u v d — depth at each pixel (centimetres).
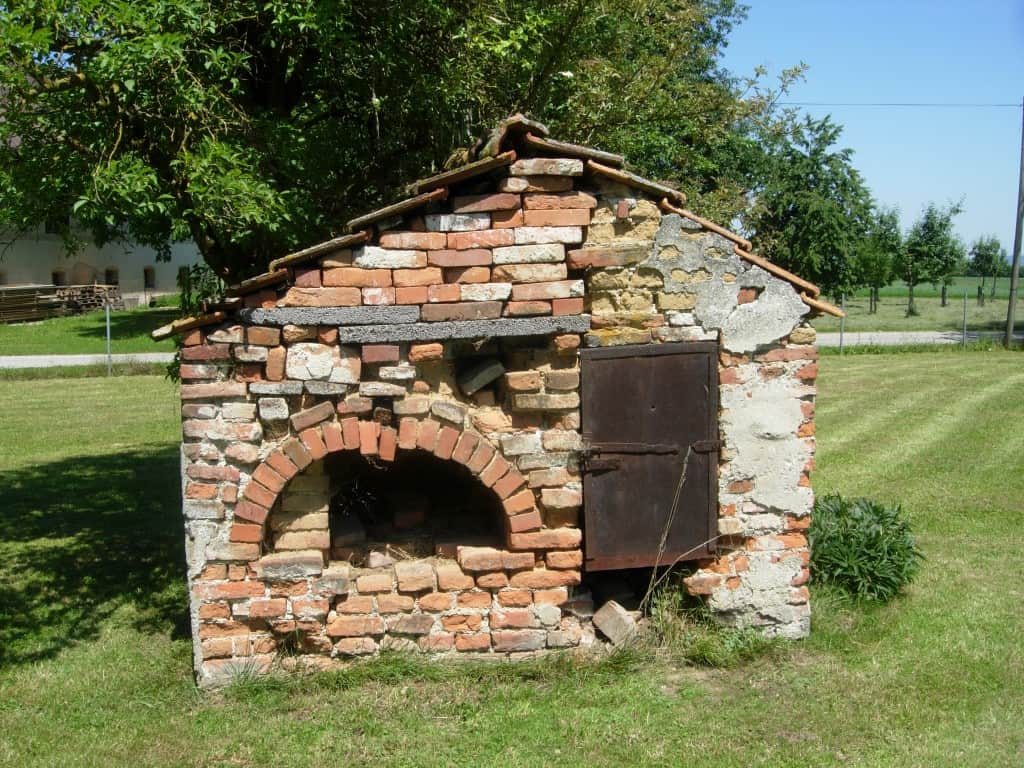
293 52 711
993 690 539
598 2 801
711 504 576
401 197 791
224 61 652
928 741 480
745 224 1098
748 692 534
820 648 593
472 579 558
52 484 1131
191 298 835
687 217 559
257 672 542
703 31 1678
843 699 525
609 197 553
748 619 596
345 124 808
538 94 836
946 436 1428
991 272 5556
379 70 745
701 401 569
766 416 579
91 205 595
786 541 592
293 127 699
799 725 498
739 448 578
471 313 535
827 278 2438
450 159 604
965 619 646
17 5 556
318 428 534
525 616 561
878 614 654
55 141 635
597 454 559
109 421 1638
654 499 568
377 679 538
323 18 624
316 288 524
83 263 3669
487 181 540
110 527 924
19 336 3030
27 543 866
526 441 552
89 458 1309
